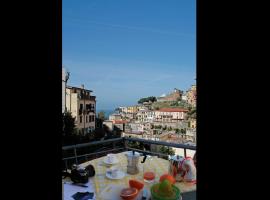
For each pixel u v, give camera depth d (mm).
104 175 1747
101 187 1524
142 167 1939
